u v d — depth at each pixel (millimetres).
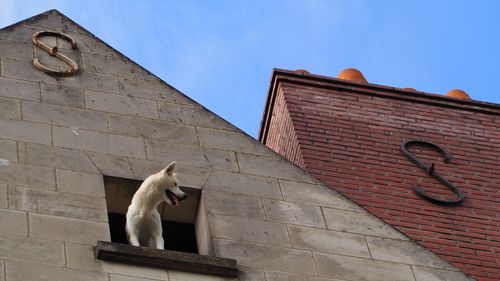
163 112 21797
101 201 19594
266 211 20375
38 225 18719
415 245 20469
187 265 18703
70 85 21766
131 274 18344
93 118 21203
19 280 17578
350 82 28078
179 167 20766
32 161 19922
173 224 20578
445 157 26641
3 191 19156
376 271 19812
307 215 20516
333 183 25094
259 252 19531
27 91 21312
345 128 26812
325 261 19703
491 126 28078
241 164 21156
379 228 20594
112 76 22281
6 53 22047
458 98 28531
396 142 26766
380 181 25438
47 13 23312
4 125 20422
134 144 20922
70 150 20391
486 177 26344
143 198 19375
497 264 23859
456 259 23812
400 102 28109
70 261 18234
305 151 25812
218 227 19828
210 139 21500
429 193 25406
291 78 27938
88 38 23016
